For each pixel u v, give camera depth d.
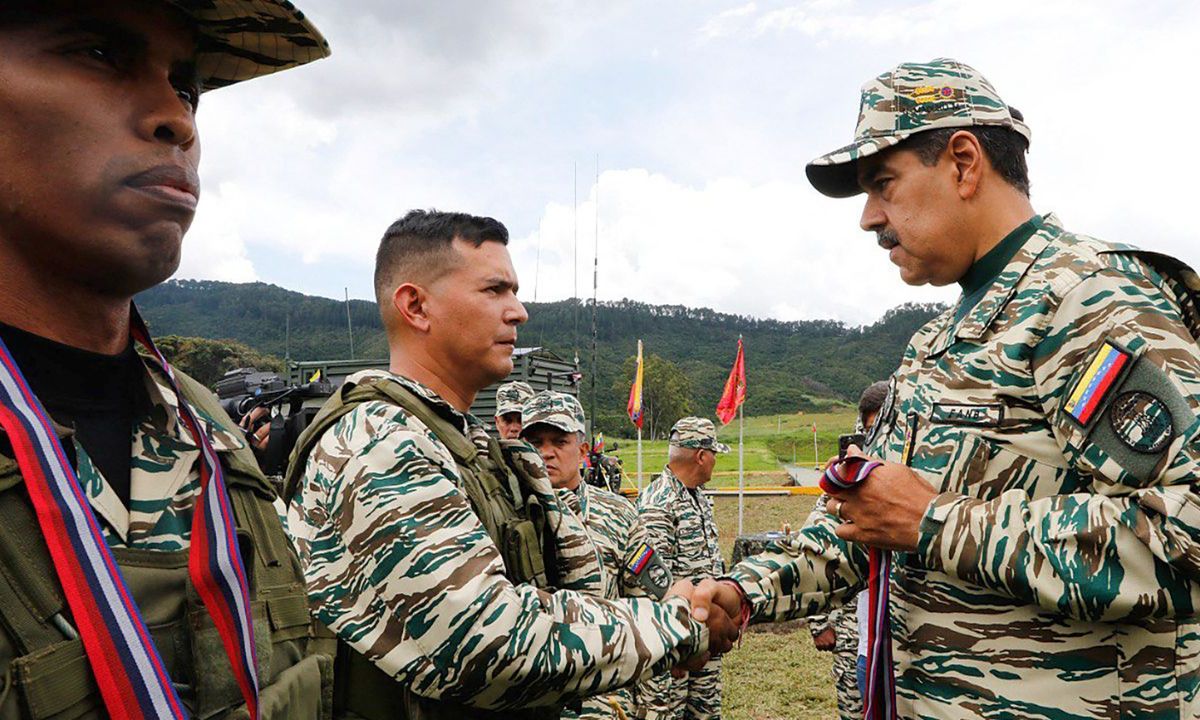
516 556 1.70
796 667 7.18
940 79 1.85
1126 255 1.64
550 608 1.54
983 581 1.56
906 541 1.64
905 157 1.86
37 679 0.70
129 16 0.80
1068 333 1.58
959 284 1.94
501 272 1.94
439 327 1.91
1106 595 1.43
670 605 1.79
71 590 0.75
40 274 0.82
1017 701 1.59
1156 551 1.38
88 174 0.77
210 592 0.89
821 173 2.11
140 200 0.80
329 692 1.15
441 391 1.94
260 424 3.87
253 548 1.04
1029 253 1.74
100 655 0.75
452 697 1.45
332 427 1.64
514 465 1.99
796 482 33.69
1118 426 1.47
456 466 1.65
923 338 2.02
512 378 9.84
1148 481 1.43
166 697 0.78
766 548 2.26
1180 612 1.39
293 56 1.10
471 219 1.96
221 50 1.08
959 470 1.69
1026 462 1.64
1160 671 1.52
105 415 0.90
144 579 0.84
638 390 14.09
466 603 1.41
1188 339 1.53
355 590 1.48
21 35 0.75
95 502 0.84
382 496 1.47
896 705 1.81
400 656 1.43
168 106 0.83
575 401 4.11
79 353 0.87
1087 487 1.60
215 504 0.95
